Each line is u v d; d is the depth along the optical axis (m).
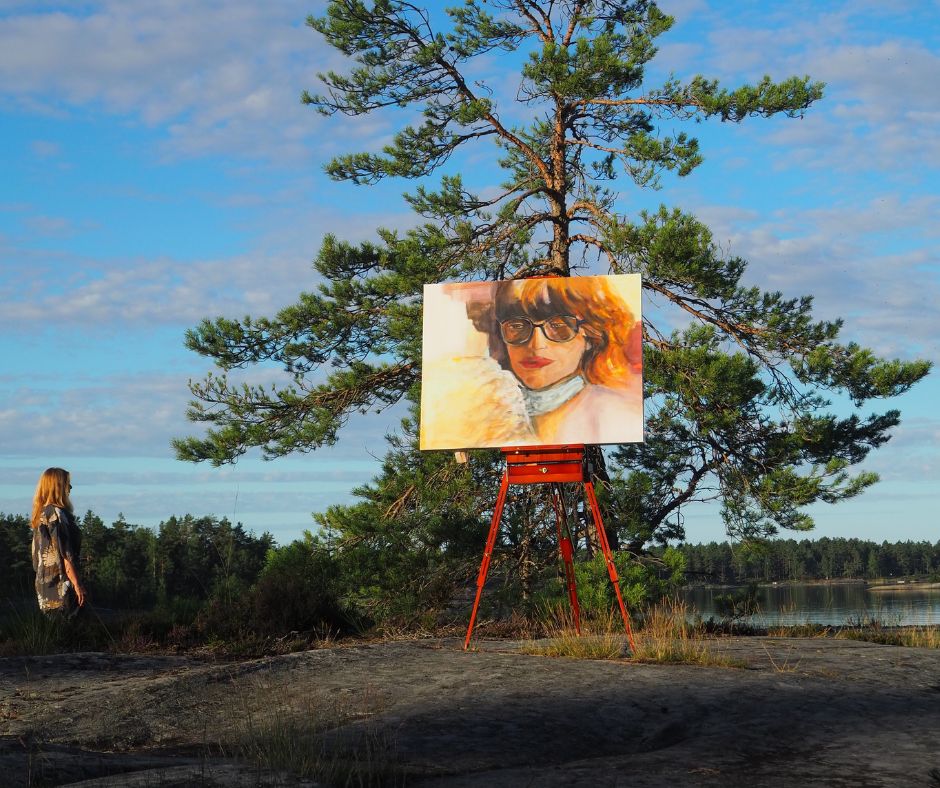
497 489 18.33
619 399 9.95
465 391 10.26
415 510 18.39
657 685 7.14
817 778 4.73
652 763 5.11
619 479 18.52
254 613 12.73
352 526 17.58
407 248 19.88
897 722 6.14
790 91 18.75
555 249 21.06
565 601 13.32
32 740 5.88
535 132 22.91
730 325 20.23
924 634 11.86
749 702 6.62
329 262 20.27
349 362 20.61
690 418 18.83
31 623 11.06
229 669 7.83
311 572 15.01
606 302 10.25
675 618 11.50
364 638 12.86
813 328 19.66
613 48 19.92
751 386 17.95
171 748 5.80
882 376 18.53
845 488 18.06
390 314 19.42
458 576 16.72
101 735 6.13
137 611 14.02
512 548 17.41
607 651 8.91
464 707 6.39
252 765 4.84
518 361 10.26
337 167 21.36
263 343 20.27
